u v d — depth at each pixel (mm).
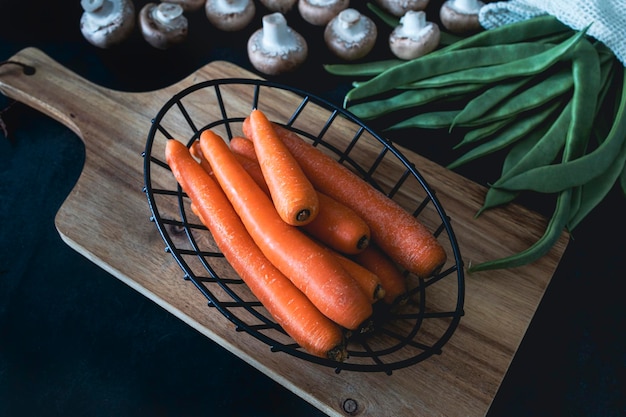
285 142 974
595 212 1209
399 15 1393
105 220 1023
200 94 1162
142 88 1367
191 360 1097
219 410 1058
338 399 880
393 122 1292
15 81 1177
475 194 1076
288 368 897
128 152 1099
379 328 902
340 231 869
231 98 1159
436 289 977
